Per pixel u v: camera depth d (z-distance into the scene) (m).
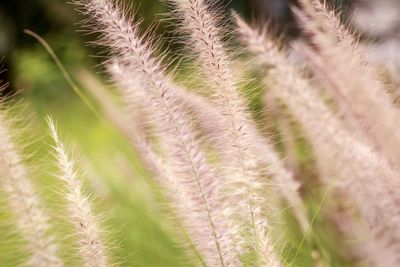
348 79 0.81
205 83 0.70
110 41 0.67
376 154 0.78
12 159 0.66
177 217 0.74
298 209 0.84
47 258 0.66
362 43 0.81
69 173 0.66
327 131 0.81
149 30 0.68
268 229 0.73
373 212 0.81
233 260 0.69
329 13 0.81
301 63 0.85
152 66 0.66
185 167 0.67
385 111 0.80
